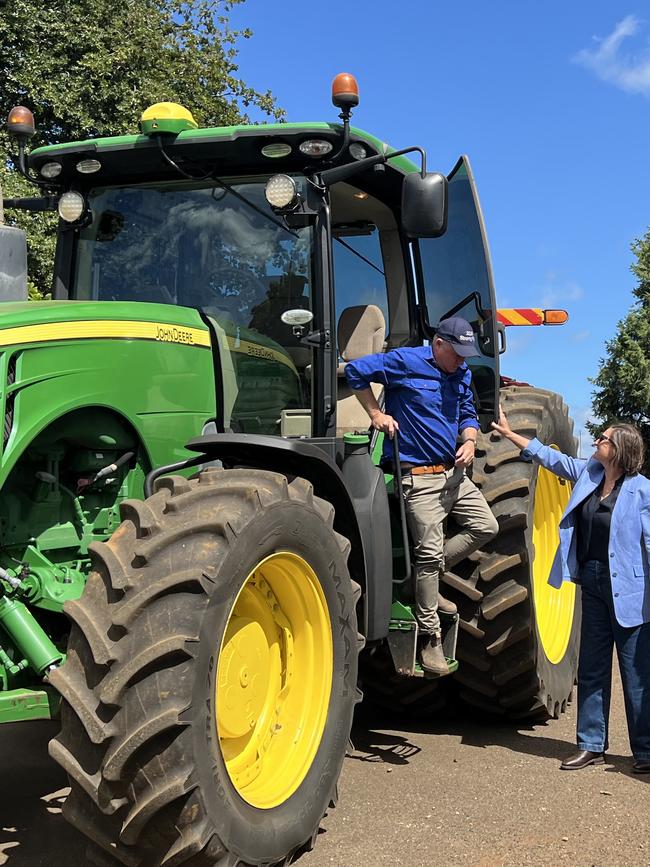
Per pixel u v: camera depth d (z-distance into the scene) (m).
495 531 4.53
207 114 20.92
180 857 2.70
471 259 4.66
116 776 2.62
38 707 2.90
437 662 4.25
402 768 4.29
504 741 4.84
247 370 4.05
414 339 5.38
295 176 4.20
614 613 4.31
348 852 3.29
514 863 3.21
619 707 5.52
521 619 4.77
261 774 3.23
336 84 3.84
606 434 4.49
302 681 3.44
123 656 2.68
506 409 5.39
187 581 2.74
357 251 5.14
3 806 3.73
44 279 14.22
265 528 3.03
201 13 21.75
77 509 3.41
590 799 3.88
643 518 4.35
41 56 17.62
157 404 3.62
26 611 3.04
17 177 14.55
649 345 37.44
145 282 4.36
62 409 3.22
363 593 3.84
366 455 4.00
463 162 4.60
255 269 4.21
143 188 4.43
